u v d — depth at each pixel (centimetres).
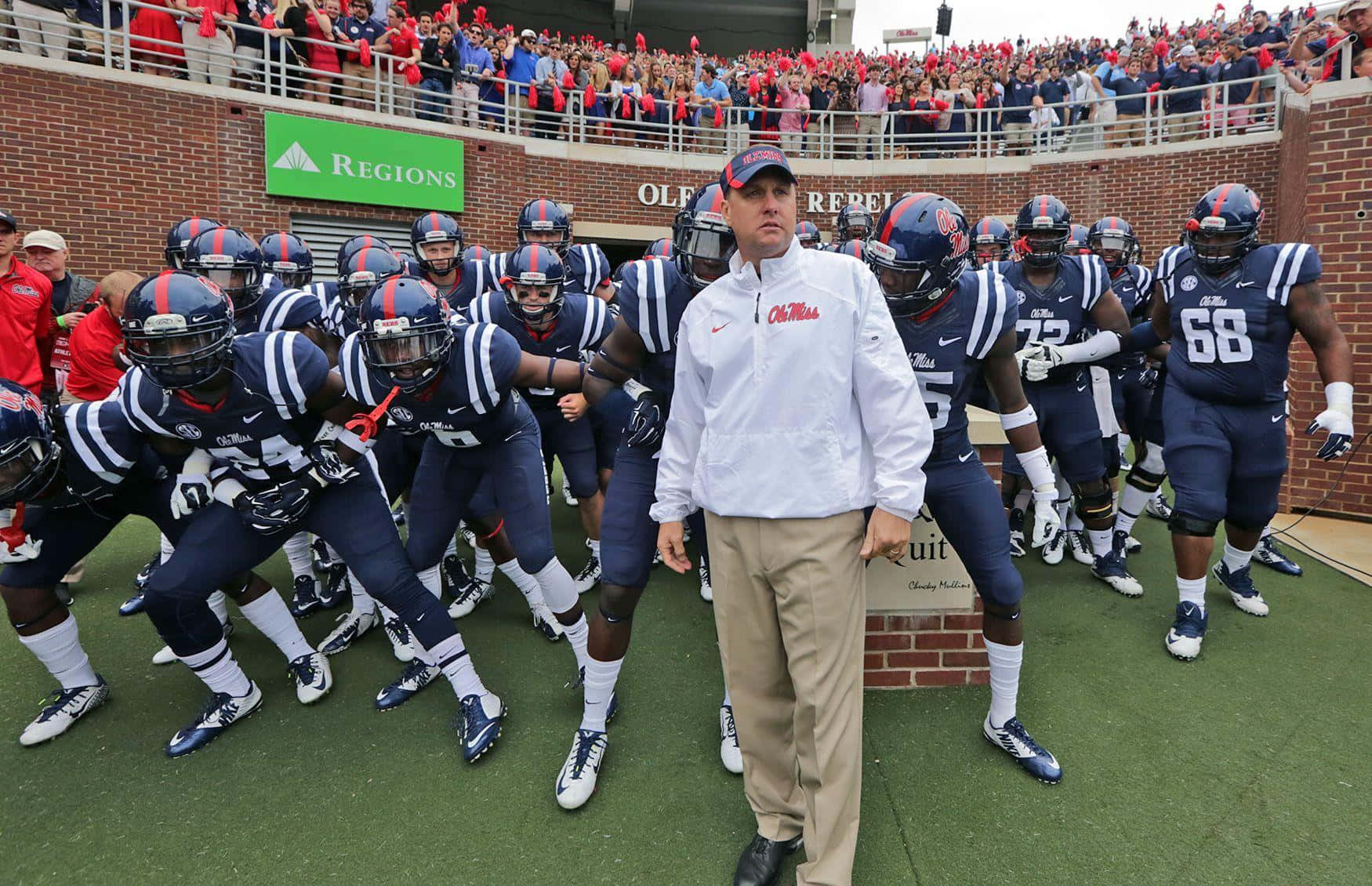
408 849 212
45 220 732
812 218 1139
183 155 792
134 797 237
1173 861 203
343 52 934
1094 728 266
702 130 1135
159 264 791
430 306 234
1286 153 725
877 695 292
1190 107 1048
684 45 2008
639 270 233
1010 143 1150
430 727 276
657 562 446
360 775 247
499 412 271
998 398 242
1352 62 499
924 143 1191
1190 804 226
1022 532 458
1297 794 229
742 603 183
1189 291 333
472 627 360
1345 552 438
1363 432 487
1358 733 260
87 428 242
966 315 220
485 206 991
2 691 299
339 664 325
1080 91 1146
